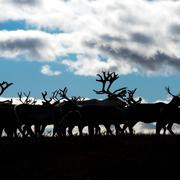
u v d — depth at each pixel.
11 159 51.53
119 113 78.62
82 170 46.09
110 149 55.44
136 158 50.44
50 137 67.31
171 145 56.47
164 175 44.34
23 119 75.31
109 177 43.66
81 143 59.41
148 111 76.88
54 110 77.38
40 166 48.28
